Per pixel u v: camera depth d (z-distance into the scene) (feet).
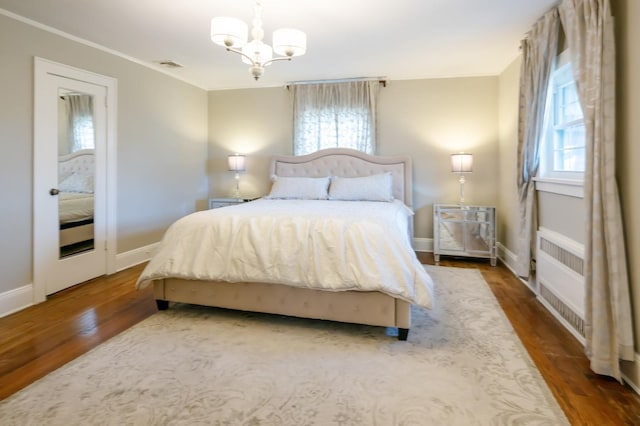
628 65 5.63
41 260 9.57
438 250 13.60
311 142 15.75
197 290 8.37
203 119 16.92
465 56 12.16
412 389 5.54
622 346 5.60
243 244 7.84
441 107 14.70
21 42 8.98
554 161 8.91
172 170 14.83
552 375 5.93
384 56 12.17
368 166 14.80
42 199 9.60
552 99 8.94
